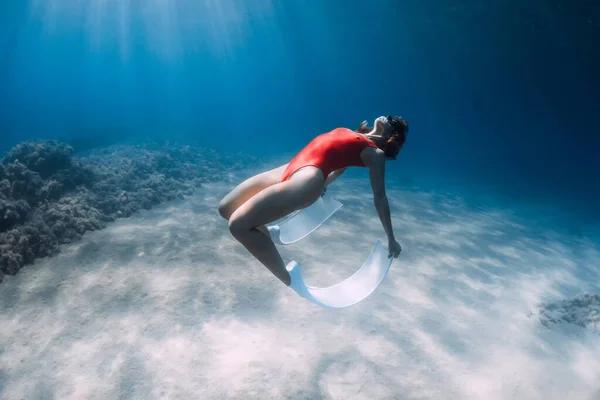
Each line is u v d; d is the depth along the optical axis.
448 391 4.55
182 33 73.44
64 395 4.11
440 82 57.34
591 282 8.70
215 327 5.36
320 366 4.74
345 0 29.88
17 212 8.04
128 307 5.78
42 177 10.06
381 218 2.03
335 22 38.09
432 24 30.08
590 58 30.88
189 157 18.56
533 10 23.12
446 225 11.55
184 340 5.06
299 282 1.71
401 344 5.33
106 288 6.29
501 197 18.80
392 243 2.05
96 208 9.66
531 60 34.47
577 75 37.28
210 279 6.69
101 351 4.81
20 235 7.23
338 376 4.60
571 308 6.79
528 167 34.75
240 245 8.27
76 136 31.17
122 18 60.59
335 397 4.28
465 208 14.80
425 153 38.50
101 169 12.12
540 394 4.64
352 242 8.95
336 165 1.99
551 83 42.22
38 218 8.26
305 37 54.47
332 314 5.88
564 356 5.55
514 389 4.70
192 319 5.52
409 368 4.87
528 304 7.06
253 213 1.64
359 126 2.48
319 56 72.12
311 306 6.05
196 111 74.50
